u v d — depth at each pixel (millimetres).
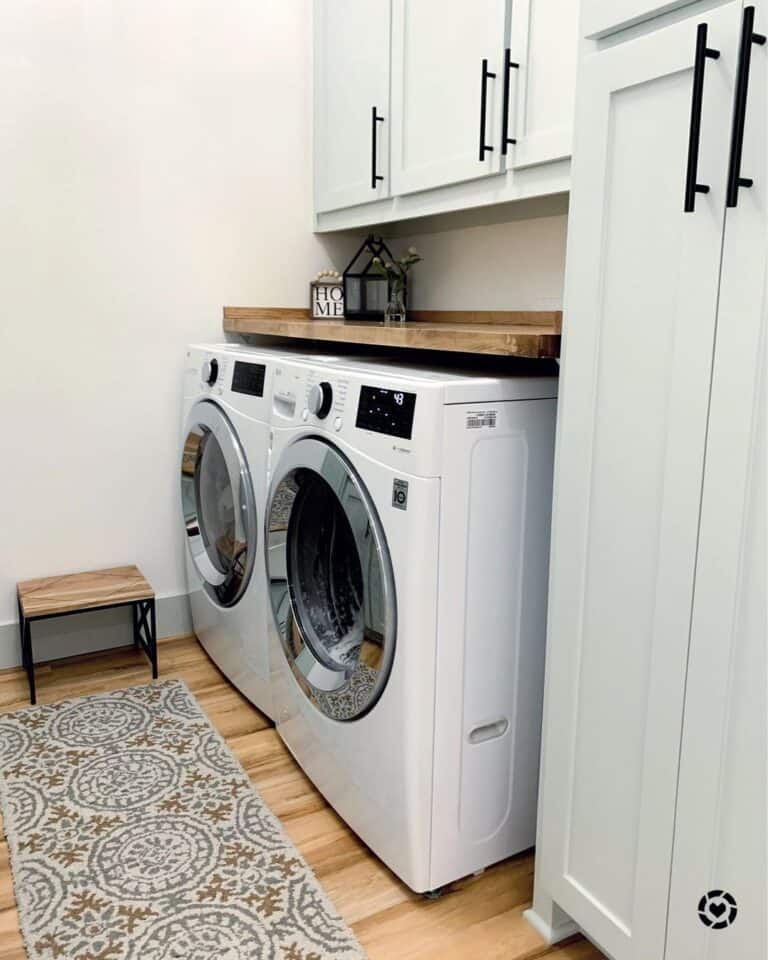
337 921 1461
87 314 2422
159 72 2406
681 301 1047
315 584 1868
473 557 1427
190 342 2605
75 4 2258
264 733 2115
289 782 1898
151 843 1656
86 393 2461
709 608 1046
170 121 2445
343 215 2539
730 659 1024
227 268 2619
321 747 1770
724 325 988
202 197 2537
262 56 2559
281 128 2631
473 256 2396
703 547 1046
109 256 2424
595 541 1238
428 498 1349
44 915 1449
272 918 1460
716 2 974
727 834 1060
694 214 1017
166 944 1391
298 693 1858
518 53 1716
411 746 1441
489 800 1565
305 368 1748
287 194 2682
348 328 1929
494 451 1412
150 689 2344
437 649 1415
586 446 1236
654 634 1139
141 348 2523
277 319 2715
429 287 2613
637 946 1224
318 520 1835
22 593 2330
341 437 1551
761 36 908
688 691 1090
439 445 1343
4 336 2314
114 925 1431
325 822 1757
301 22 2607
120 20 2324
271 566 1917
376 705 1525
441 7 1947
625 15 1099
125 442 2547
